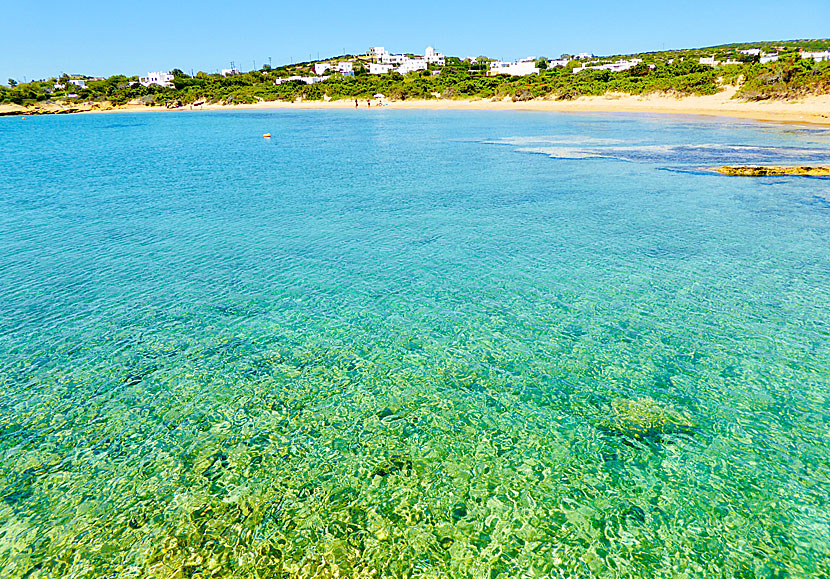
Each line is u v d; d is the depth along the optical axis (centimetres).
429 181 3400
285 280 1725
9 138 7006
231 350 1298
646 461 925
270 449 966
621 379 1156
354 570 734
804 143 4628
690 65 10888
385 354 1277
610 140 5372
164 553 761
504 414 1055
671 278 1683
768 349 1253
